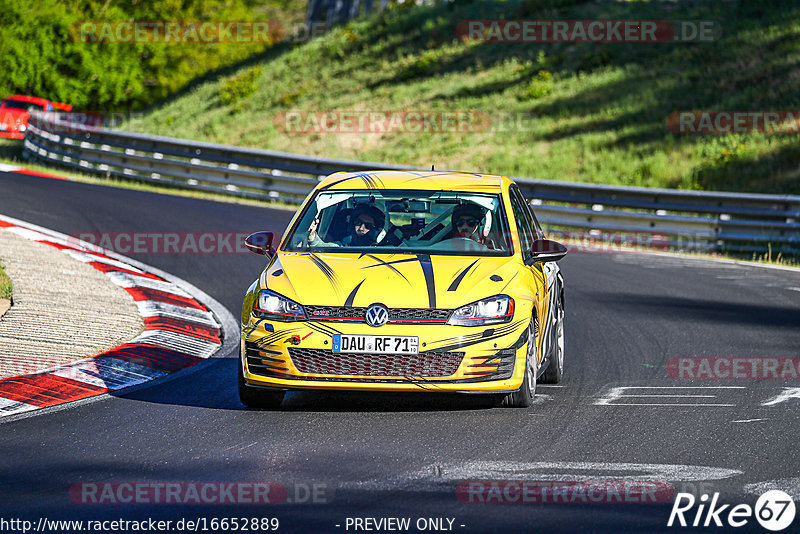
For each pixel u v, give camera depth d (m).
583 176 110.25
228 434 23.42
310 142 135.25
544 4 167.50
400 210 28.66
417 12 178.88
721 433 23.88
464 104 140.38
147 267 51.19
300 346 24.66
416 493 18.78
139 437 23.03
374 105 146.62
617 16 156.38
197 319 39.56
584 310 44.53
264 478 19.73
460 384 24.70
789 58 129.50
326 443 22.58
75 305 38.66
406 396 27.88
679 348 36.00
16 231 56.12
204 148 94.25
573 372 31.94
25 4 184.88
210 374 30.64
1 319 35.00
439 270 26.02
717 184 102.12
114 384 28.83
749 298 48.84
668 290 51.06
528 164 116.50
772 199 73.62
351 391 25.02
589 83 138.75
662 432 23.92
